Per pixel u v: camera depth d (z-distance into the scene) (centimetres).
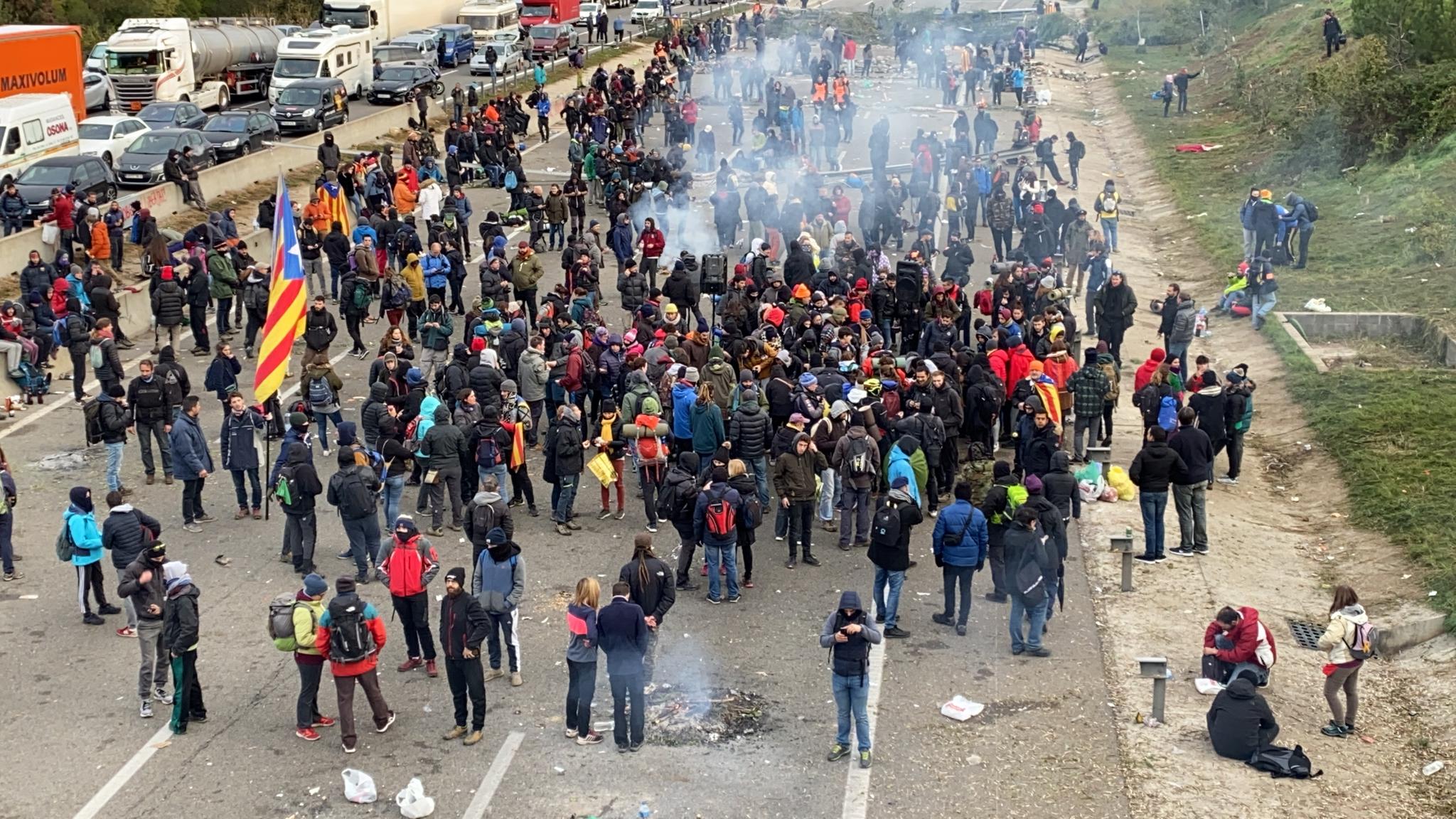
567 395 2242
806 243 2914
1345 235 3488
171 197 3675
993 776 1424
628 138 4222
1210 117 5303
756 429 2028
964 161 3762
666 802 1368
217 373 2216
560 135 5172
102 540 1705
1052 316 2470
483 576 1570
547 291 3206
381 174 3491
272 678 1602
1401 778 1445
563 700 1566
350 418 2416
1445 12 4122
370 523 1806
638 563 1539
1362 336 2877
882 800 1380
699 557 1956
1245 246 3347
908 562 1695
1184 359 2492
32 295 2631
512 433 2003
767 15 8012
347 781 1358
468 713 1524
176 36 4956
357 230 2977
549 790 1386
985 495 2089
